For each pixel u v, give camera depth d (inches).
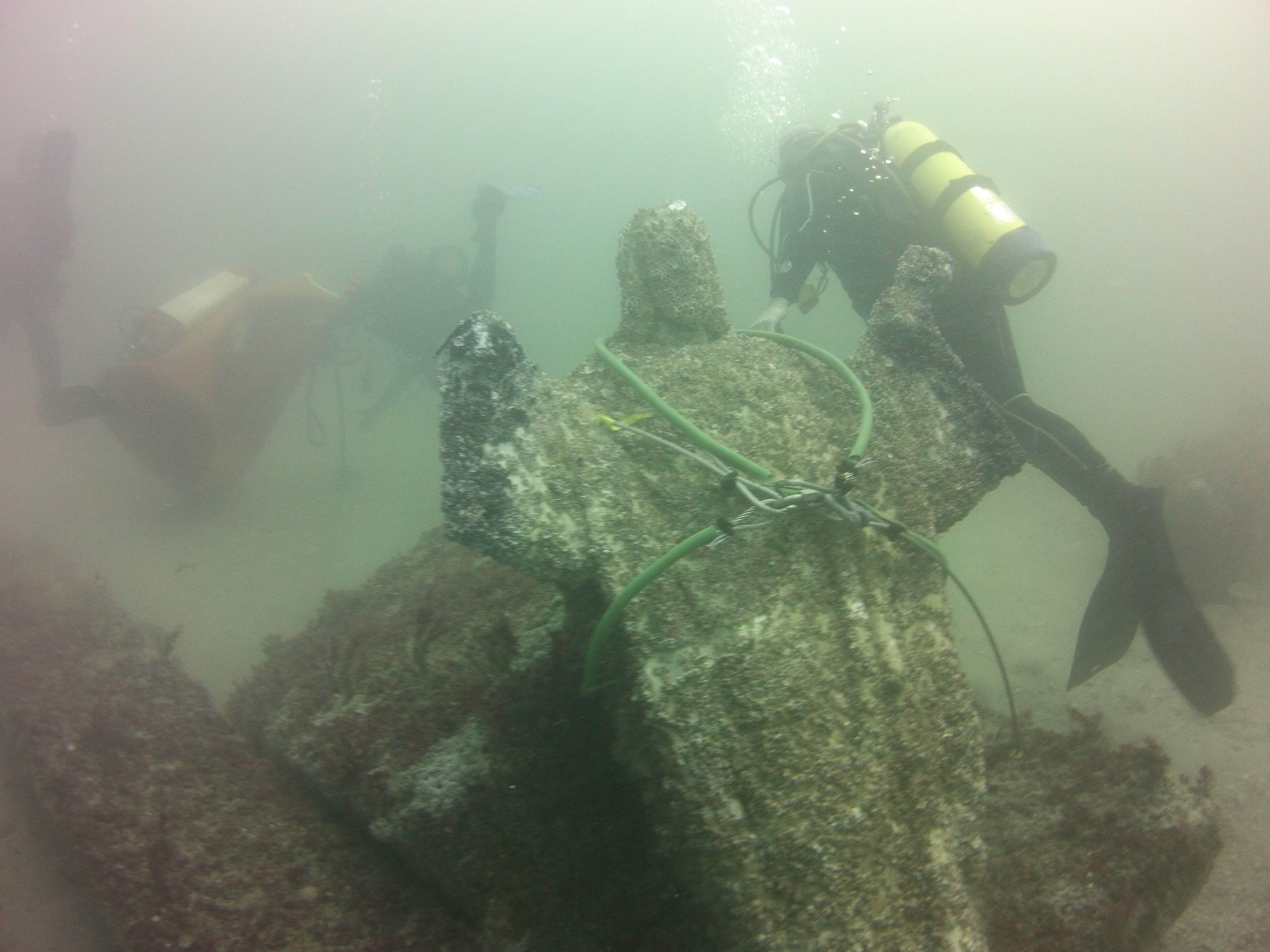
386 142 3127.5
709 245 92.2
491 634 92.7
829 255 136.0
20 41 2215.8
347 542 298.5
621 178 3302.2
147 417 292.4
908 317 88.7
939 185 128.6
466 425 63.2
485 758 84.8
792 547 70.1
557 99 2930.6
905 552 76.2
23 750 103.5
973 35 2255.2
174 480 313.9
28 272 279.6
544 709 83.7
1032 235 117.8
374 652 112.7
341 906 82.5
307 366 356.2
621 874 76.4
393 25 2362.2
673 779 60.1
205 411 296.2
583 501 66.1
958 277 123.3
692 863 60.5
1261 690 151.9
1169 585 119.9
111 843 88.4
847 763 61.7
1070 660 174.1
